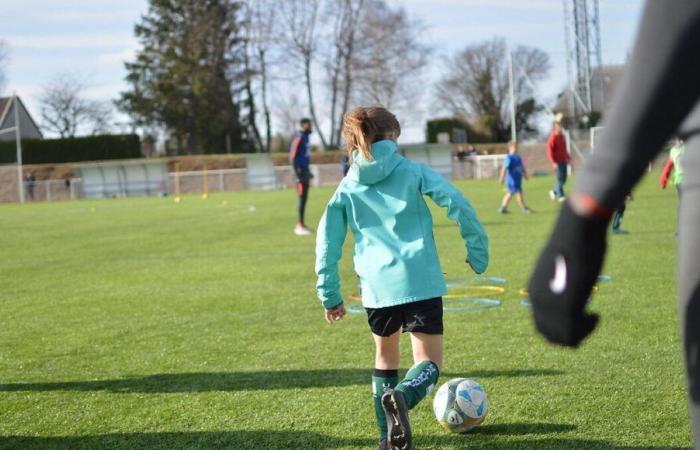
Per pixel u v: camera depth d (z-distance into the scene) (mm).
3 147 61906
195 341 7203
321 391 5426
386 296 3930
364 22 61719
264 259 13461
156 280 11398
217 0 64062
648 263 10812
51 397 5555
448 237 15766
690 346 1605
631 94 1293
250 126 66812
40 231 21891
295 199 34812
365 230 4023
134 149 63500
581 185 1346
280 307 8812
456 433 4512
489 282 10047
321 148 65500
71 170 56469
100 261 14133
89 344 7238
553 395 5117
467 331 7129
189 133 65812
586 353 6137
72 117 76062
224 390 5559
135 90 65562
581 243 1331
